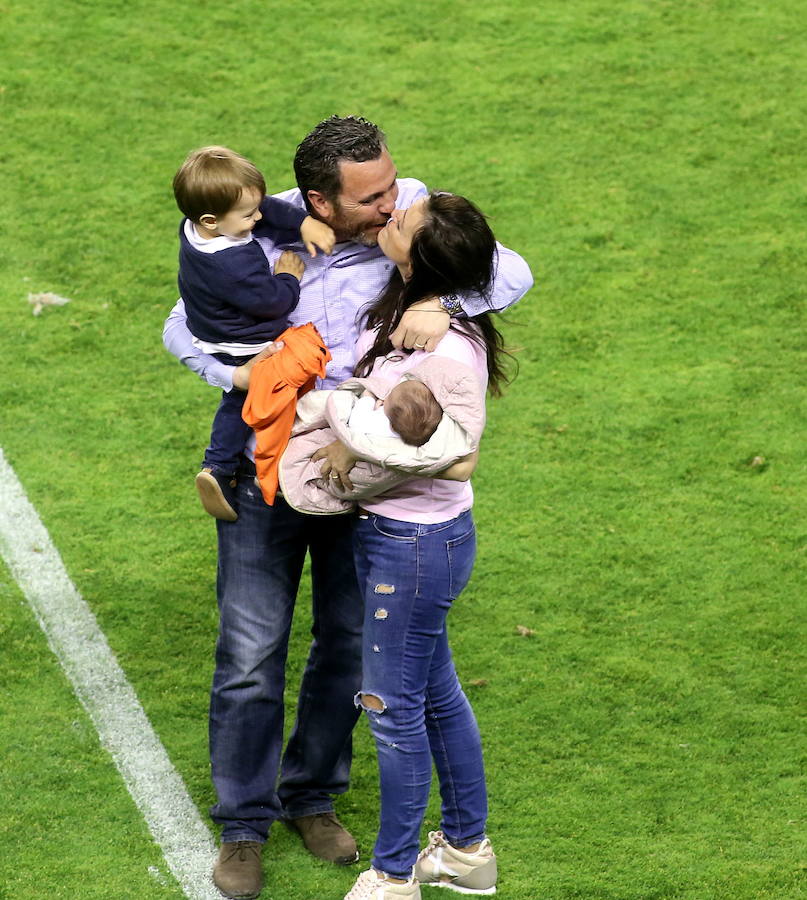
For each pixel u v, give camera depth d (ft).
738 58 101.96
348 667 44.42
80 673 53.57
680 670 54.39
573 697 52.85
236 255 38.99
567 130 94.38
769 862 45.32
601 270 81.41
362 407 37.93
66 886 43.68
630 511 63.87
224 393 42.22
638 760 49.83
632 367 73.77
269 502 40.19
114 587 58.49
